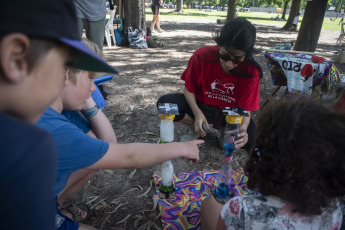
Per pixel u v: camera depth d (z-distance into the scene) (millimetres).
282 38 11555
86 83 1351
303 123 880
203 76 2428
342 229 1396
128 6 7699
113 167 1259
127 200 2070
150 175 2361
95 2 3943
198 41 9531
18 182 463
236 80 2318
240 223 1014
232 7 16797
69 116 1724
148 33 8594
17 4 454
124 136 2982
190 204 2010
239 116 1909
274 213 974
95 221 1872
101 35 4281
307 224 972
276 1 24062
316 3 5637
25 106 554
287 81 3324
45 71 542
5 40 458
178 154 1434
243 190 2166
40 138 506
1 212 470
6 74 486
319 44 10883
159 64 6113
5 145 458
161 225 1857
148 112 3588
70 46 583
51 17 505
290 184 923
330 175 894
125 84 4652
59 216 1354
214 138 2980
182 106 2613
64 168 1137
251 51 1956
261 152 1018
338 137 862
